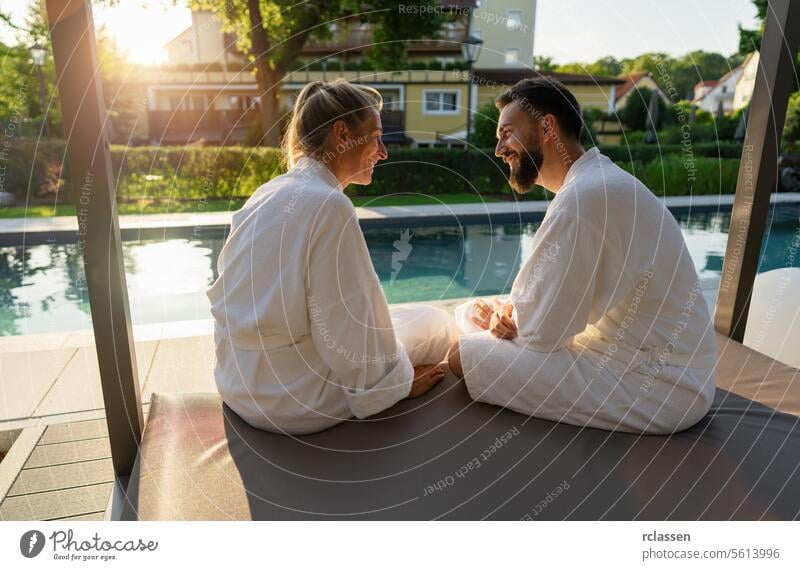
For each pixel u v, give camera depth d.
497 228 5.62
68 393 1.59
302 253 1.04
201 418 1.23
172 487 1.03
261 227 1.07
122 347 1.18
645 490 1.01
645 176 6.99
